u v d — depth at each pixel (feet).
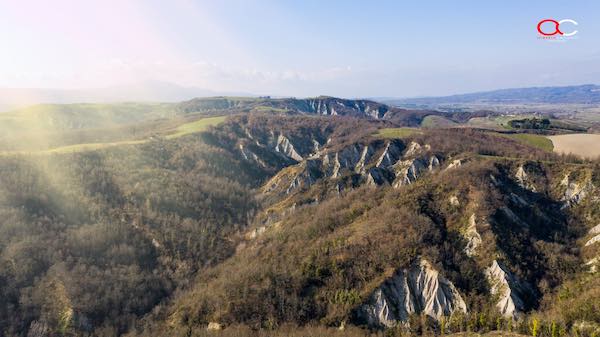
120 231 361.71
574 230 312.50
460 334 218.79
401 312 252.21
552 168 370.32
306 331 237.66
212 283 314.76
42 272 299.99
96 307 287.28
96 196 394.93
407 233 288.10
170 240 373.20
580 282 251.80
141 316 296.92
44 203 359.46
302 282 277.23
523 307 240.73
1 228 314.76
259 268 303.07
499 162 387.55
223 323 262.67
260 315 261.03
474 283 258.78
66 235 336.90
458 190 326.03
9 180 365.61
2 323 262.67
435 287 255.09
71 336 261.65
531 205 331.16
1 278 284.00
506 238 281.13
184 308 291.38
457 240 287.48
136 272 331.16
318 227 345.72
